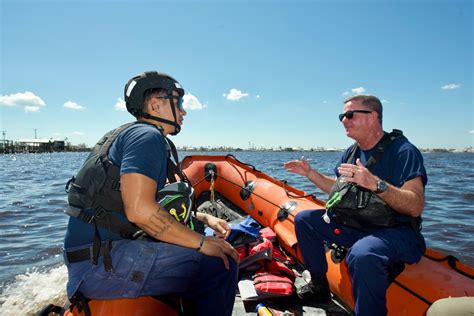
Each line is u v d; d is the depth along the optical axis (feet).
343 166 6.76
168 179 6.53
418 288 6.76
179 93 6.44
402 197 6.79
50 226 24.84
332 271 9.12
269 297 8.75
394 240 7.16
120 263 5.37
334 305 8.96
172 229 5.20
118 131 5.84
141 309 5.30
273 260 10.02
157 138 5.47
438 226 22.76
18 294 13.41
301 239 9.16
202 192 18.61
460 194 38.24
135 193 4.96
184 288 5.74
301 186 44.96
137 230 5.71
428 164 135.54
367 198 7.70
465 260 16.71
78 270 5.54
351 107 8.46
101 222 5.50
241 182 17.25
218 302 5.88
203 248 5.49
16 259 17.65
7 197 39.50
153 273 5.41
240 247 9.89
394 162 7.79
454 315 5.50
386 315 6.72
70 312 5.84
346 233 8.67
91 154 5.87
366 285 6.64
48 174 80.94
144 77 6.15
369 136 8.47
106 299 5.41
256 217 14.99
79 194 5.59
